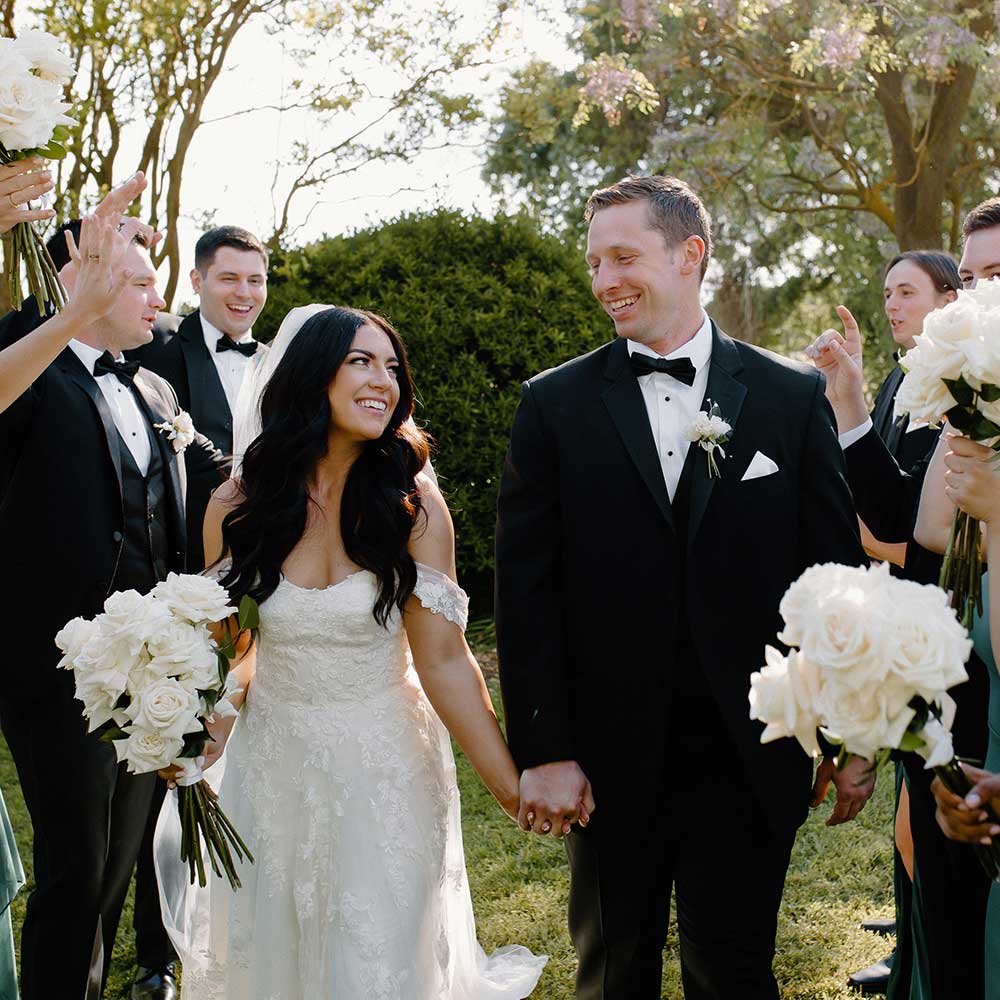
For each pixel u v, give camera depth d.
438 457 6.91
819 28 8.95
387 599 2.59
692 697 2.53
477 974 2.95
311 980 2.53
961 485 2.06
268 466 2.61
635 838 2.55
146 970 3.38
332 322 2.63
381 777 2.57
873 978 3.27
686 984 2.63
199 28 7.78
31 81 2.34
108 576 3.05
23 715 2.95
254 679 2.70
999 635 2.05
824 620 1.65
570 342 7.13
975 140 12.46
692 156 11.55
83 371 3.15
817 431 2.57
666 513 2.51
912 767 2.43
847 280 14.08
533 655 2.55
